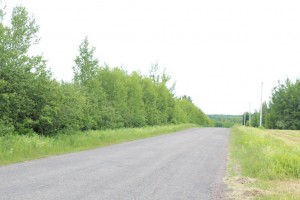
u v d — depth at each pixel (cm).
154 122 5094
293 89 9056
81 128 2817
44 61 2053
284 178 1130
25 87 1961
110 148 1988
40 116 2028
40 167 1188
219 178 1120
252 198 828
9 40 1939
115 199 769
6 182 904
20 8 2016
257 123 12300
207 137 3447
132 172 1162
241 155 1731
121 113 3734
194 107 10906
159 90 5738
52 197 761
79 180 979
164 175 1128
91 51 3089
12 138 1642
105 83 3547
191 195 849
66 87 2391
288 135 4241
